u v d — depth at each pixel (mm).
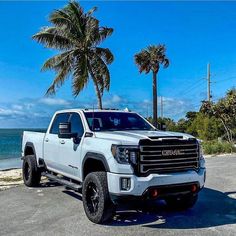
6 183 12266
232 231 6242
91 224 6711
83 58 24828
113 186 6277
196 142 6965
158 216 7258
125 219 7031
